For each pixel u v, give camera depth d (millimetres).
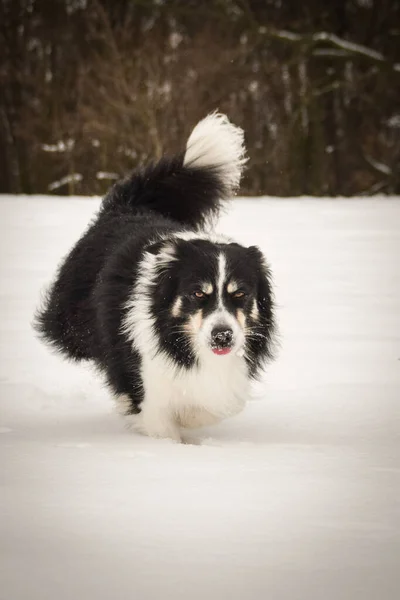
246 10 49688
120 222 11102
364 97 53062
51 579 4996
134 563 5227
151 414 9281
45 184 54250
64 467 7223
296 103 53031
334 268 20422
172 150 48906
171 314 9070
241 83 51500
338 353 12828
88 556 5324
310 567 5188
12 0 53312
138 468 7211
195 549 5445
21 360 12445
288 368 11938
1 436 8578
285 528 5828
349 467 7340
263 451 7902
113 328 9750
